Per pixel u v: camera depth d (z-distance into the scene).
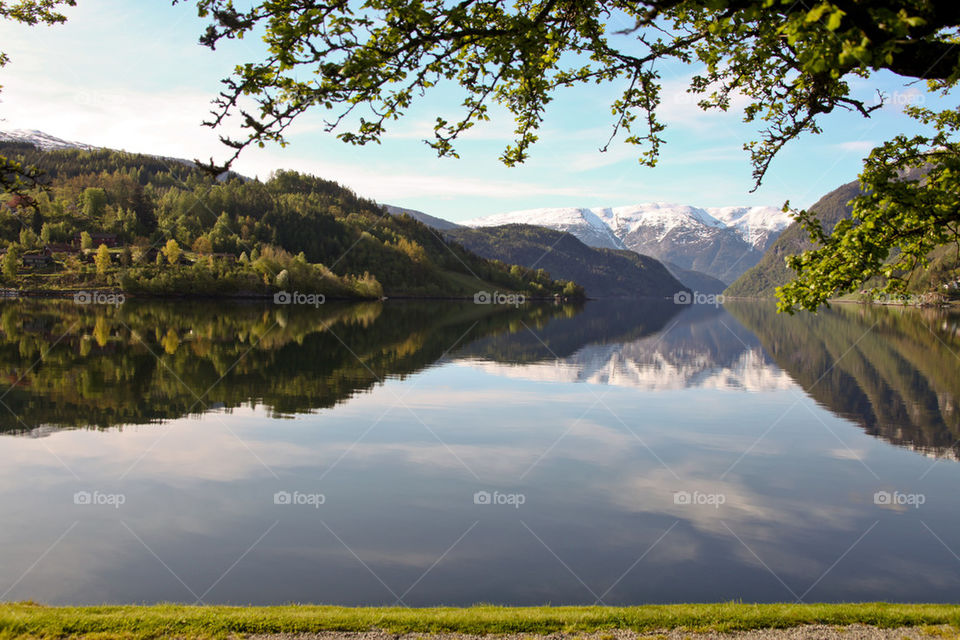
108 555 11.84
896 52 5.66
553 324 89.19
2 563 11.55
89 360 39.09
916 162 8.68
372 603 10.26
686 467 18.05
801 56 5.08
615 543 12.70
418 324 79.94
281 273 134.88
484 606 9.18
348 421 23.36
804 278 9.01
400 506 14.54
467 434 21.61
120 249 164.25
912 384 35.16
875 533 13.33
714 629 8.17
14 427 22.00
